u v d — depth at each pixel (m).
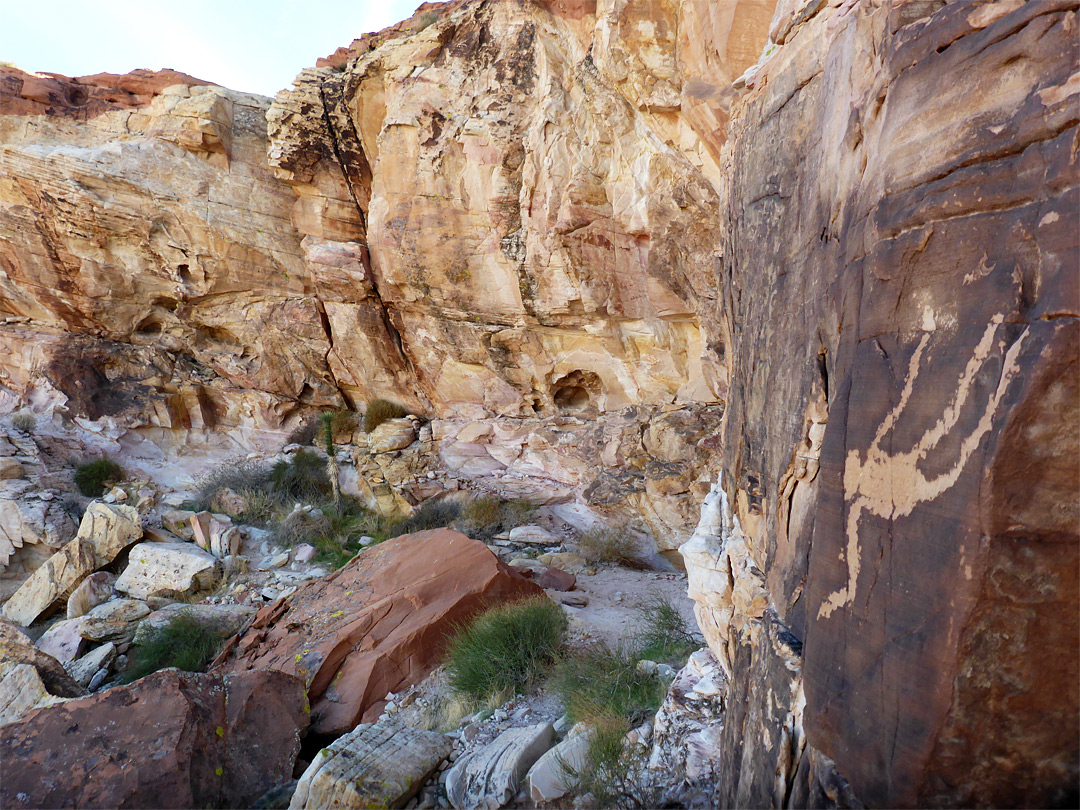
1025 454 1.14
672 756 3.15
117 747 3.65
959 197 1.36
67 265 12.90
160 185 12.62
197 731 3.86
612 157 9.10
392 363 13.47
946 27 1.44
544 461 11.40
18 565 9.89
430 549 6.61
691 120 7.20
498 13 10.18
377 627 5.68
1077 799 1.23
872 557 1.52
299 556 9.85
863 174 1.78
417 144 10.98
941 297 1.39
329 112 12.05
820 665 1.70
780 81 2.70
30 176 12.22
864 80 1.84
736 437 3.31
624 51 7.54
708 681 3.39
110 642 6.94
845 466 1.72
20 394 12.77
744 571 2.88
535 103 9.94
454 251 11.01
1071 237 1.10
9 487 10.63
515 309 10.86
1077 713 1.21
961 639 1.21
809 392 2.12
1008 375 1.17
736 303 3.48
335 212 12.81
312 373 14.18
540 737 3.82
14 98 12.48
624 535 9.53
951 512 1.26
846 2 2.09
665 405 10.14
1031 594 1.18
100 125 12.94
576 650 5.27
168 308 14.17
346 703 4.96
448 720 4.61
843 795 1.52
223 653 6.18
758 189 2.95
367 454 12.66
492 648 5.10
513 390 12.03
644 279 9.36
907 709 1.32
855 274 1.76
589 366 10.95
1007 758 1.24
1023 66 1.24
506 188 10.19
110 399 13.21
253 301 13.66
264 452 13.89
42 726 3.75
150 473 12.89
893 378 1.53
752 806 2.04
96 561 9.11
